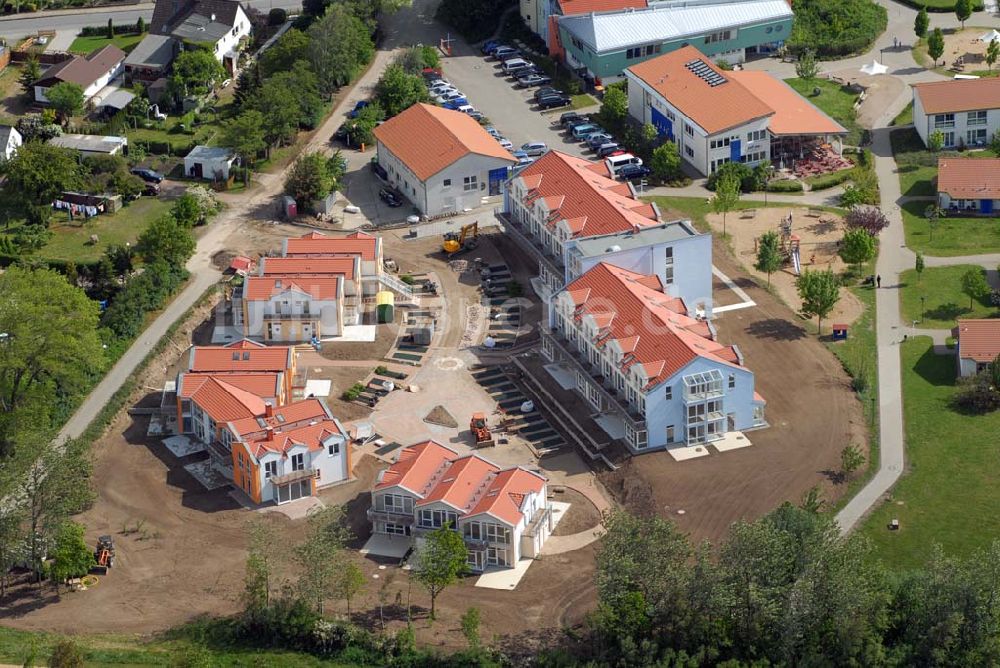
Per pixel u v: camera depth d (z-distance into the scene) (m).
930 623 185.38
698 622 187.00
